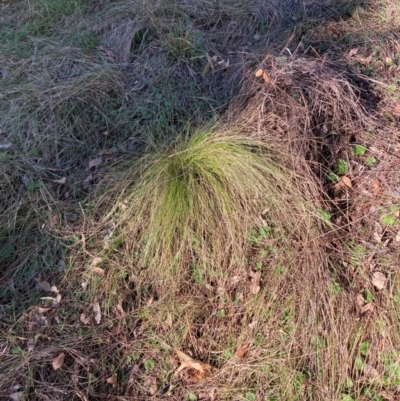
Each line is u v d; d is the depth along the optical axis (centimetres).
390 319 107
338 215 121
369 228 119
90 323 109
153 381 104
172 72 151
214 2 174
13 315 110
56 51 159
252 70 144
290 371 102
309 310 106
